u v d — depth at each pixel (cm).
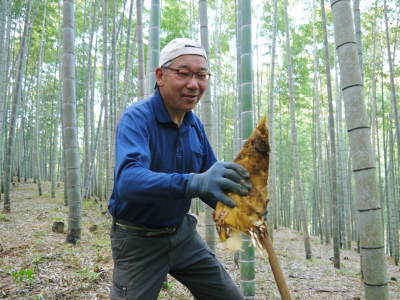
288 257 809
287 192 2005
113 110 1069
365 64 1240
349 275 664
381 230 246
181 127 173
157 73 162
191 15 1428
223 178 116
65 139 548
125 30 1385
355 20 662
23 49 830
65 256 462
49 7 1236
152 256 176
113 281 181
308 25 1291
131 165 130
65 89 542
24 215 766
